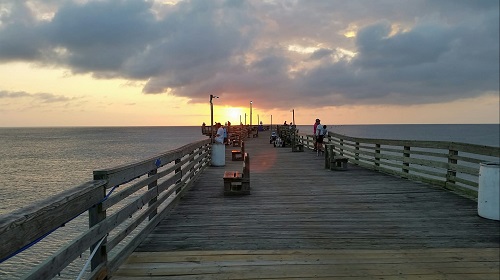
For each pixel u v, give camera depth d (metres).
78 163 42.41
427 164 9.80
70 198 2.71
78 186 3.08
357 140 14.69
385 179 10.72
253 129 47.94
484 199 6.21
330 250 4.66
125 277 3.81
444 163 9.03
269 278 3.80
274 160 16.56
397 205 7.28
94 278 3.30
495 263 4.22
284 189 9.15
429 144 9.63
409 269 4.04
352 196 8.21
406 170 11.13
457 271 3.98
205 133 30.42
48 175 31.39
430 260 4.30
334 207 7.14
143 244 4.90
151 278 3.79
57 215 2.53
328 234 5.36
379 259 4.34
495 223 5.93
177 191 7.84
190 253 4.54
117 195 3.82
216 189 9.18
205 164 13.66
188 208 7.08
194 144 10.36
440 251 4.61
